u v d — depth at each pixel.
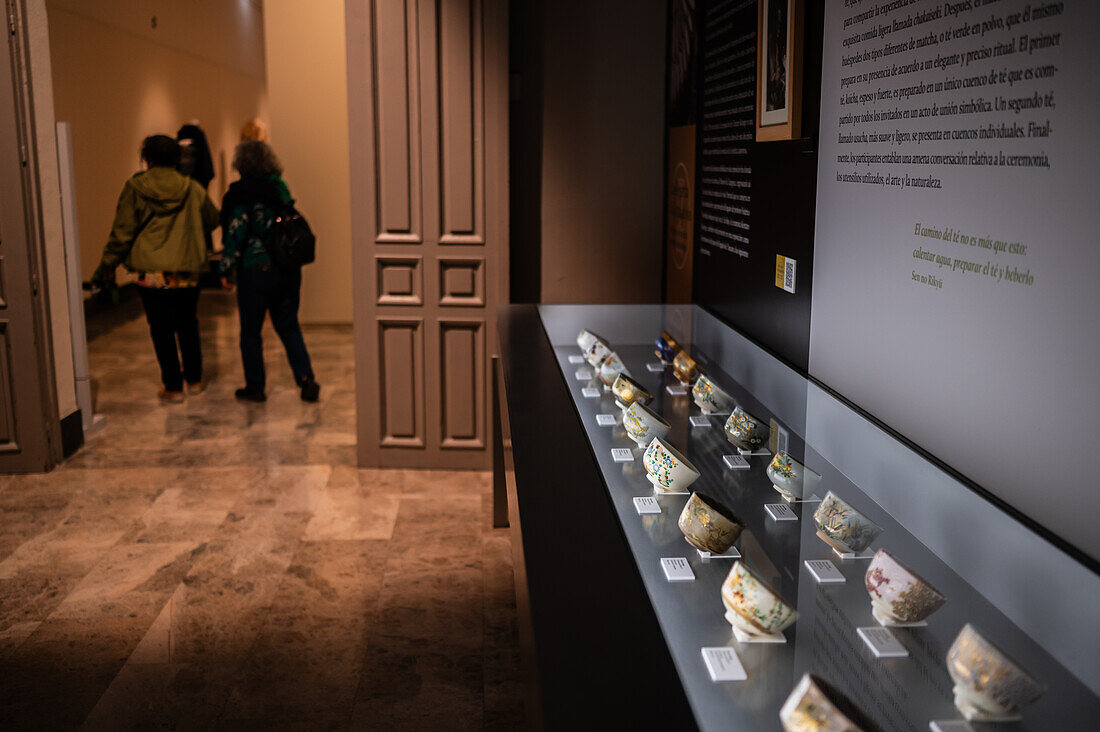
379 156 4.15
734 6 3.02
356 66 4.07
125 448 4.62
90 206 8.38
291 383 6.00
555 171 4.36
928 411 1.63
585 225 4.41
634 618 1.17
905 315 1.73
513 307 3.42
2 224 4.07
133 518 3.71
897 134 1.76
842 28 2.05
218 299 9.39
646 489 1.63
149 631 2.79
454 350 4.30
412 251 4.22
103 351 6.91
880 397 1.85
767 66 2.57
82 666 2.59
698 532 1.34
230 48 13.31
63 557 3.32
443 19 4.02
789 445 1.86
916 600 1.14
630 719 0.96
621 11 4.24
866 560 1.35
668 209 4.28
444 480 4.24
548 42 4.26
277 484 4.13
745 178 2.88
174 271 5.32
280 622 2.86
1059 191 1.23
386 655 2.66
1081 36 1.18
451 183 4.16
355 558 3.34
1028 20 1.30
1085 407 1.18
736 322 2.97
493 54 4.04
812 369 2.26
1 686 2.47
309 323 8.14
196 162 7.96
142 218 5.30
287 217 5.24
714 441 1.89
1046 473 1.27
